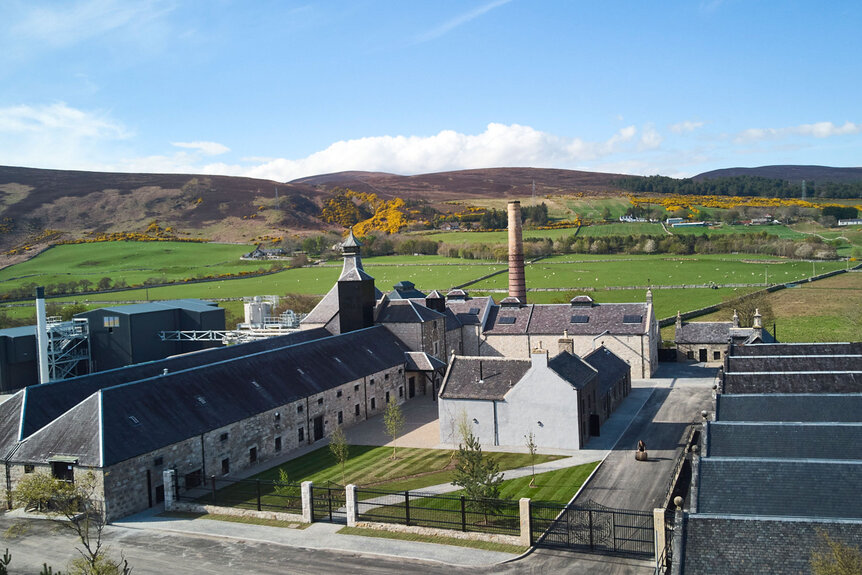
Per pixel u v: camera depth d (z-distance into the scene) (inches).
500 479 1752.0
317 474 2116.1
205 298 6569.9
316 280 7445.9
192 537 1626.5
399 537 1573.6
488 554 1464.1
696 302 5315.0
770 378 2021.4
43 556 1535.4
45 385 2169.0
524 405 2343.8
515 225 4045.3
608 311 3644.2
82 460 1758.1
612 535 1534.2
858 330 4274.1
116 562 1482.5
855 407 1663.4
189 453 2005.4
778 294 5580.7
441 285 6638.8
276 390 2440.9
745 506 1204.5
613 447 2284.7
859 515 1142.3
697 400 2896.2
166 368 2554.1
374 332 3336.6
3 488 1894.7
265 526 1675.7
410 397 3304.6
